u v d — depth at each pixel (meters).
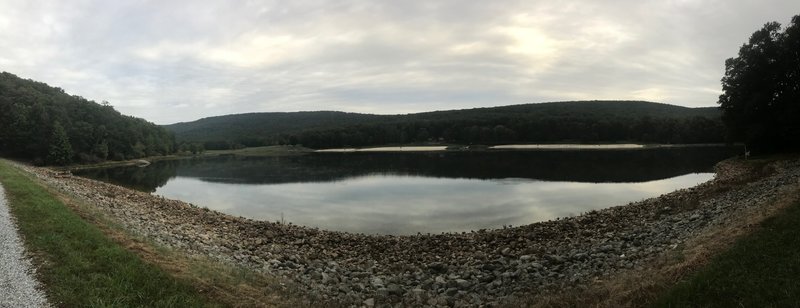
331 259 18.58
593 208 34.81
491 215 32.78
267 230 24.58
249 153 152.12
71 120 105.75
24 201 17.41
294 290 12.12
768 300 8.34
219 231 23.09
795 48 49.91
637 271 12.29
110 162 106.25
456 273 15.95
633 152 101.31
